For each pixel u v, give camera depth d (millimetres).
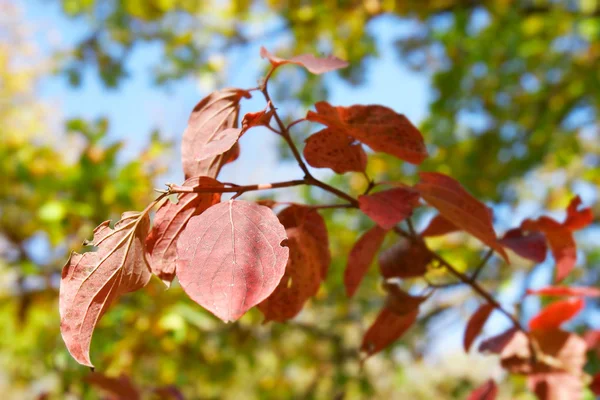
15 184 1201
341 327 1482
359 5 1612
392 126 482
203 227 414
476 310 582
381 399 1693
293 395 1574
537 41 1776
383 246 1326
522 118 1972
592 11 1631
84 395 912
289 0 1688
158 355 1129
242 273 402
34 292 1158
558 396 565
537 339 584
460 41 1860
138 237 443
